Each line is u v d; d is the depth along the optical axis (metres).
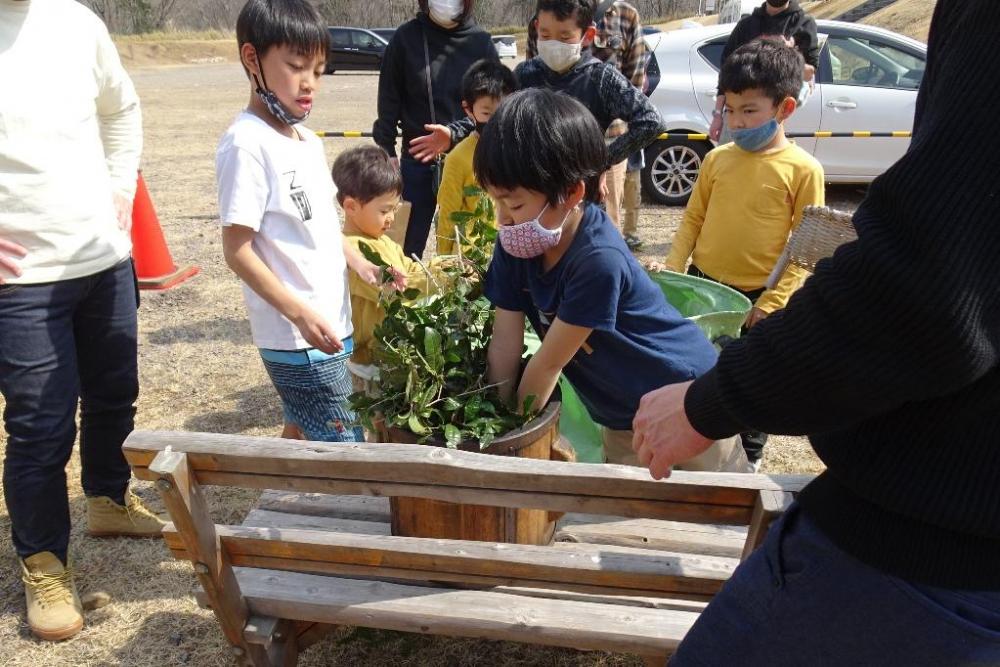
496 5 46.62
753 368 1.01
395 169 3.03
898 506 1.02
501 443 1.75
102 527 2.77
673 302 2.96
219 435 1.53
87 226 2.28
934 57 1.04
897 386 0.92
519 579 1.66
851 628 1.11
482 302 2.14
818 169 3.03
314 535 1.66
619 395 2.05
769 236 3.06
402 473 1.49
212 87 19.84
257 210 2.22
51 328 2.25
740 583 1.25
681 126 7.32
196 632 2.38
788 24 5.69
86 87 2.27
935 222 0.86
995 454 0.98
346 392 2.54
